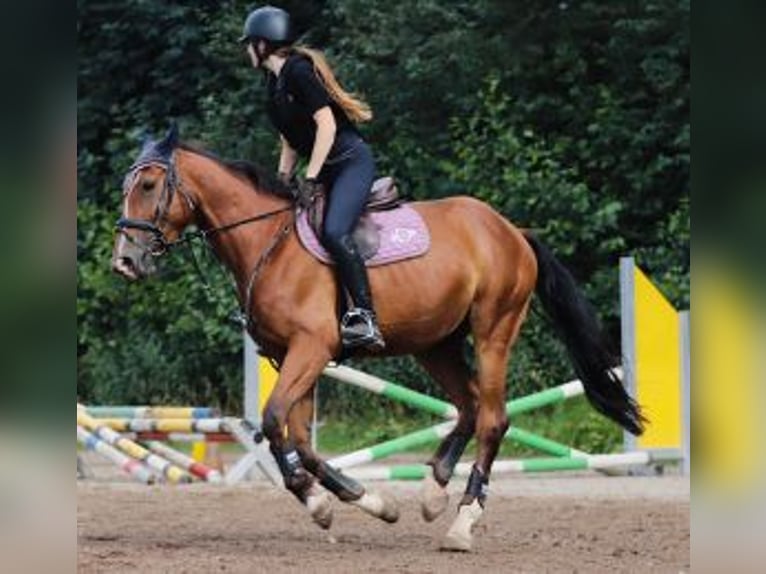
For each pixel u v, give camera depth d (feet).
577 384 59.06
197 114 97.71
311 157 40.01
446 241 42.19
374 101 90.22
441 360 44.04
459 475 58.65
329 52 91.81
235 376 88.48
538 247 44.83
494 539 43.16
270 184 40.93
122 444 57.82
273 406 39.09
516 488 58.29
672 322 61.82
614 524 46.57
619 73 89.51
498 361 42.80
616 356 44.88
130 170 40.14
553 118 90.02
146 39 96.99
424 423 81.41
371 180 40.93
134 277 39.42
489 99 88.33
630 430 44.96
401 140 89.92
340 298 40.34
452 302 41.91
